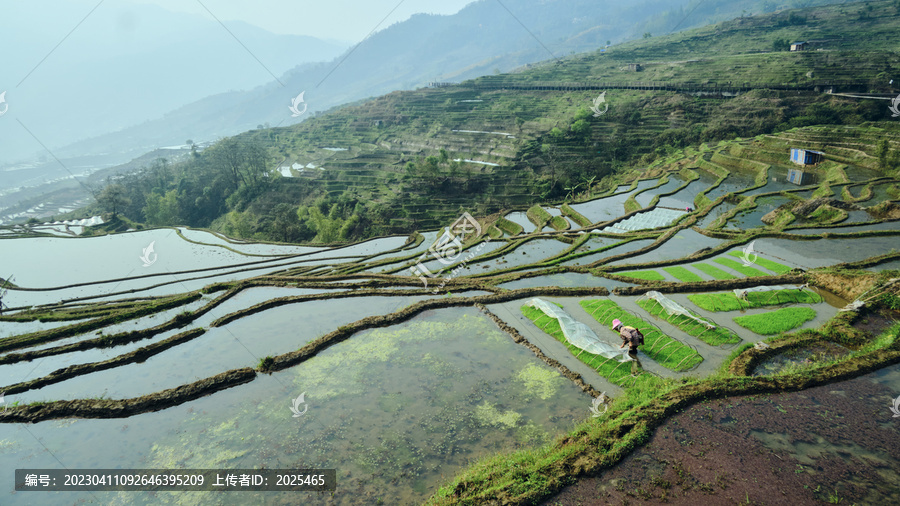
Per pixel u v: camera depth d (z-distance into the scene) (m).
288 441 17.70
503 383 20.81
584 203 69.44
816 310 26.58
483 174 111.69
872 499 12.65
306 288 34.44
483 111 157.25
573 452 15.05
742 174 74.94
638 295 29.91
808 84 112.81
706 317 26.11
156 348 25.48
